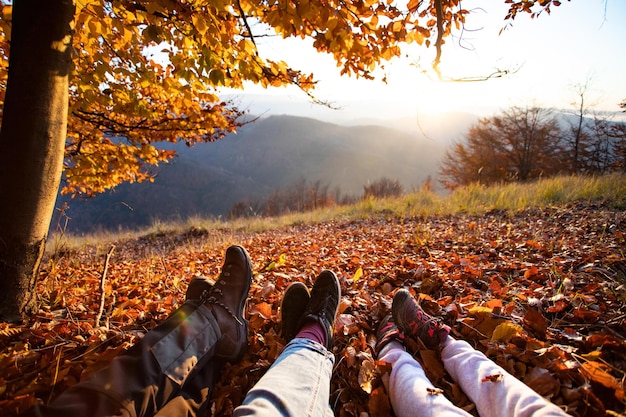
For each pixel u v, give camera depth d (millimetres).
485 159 23375
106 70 2605
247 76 2432
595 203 5934
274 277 2822
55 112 1707
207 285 1788
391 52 2379
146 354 1036
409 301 1710
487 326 1655
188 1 2025
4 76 2979
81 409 820
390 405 1267
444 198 9508
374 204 10086
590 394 1085
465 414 995
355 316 1985
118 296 2547
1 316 1732
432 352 1482
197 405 1157
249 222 10391
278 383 1073
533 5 2602
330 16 1926
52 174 1758
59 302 2209
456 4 2188
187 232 9281
